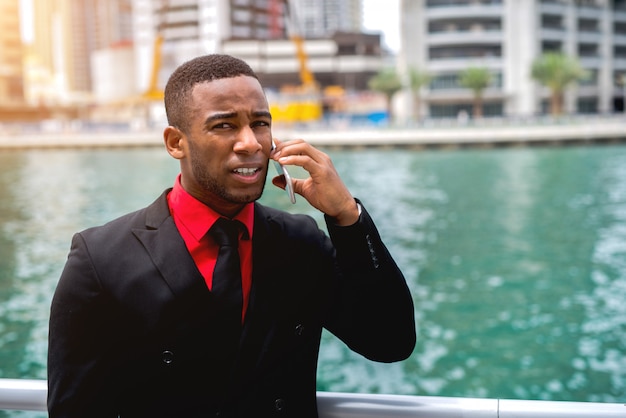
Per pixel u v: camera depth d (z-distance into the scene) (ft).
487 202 91.15
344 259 4.61
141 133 225.97
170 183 121.49
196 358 4.31
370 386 28.14
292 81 345.72
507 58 254.27
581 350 32.76
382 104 297.12
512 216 79.41
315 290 4.66
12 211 92.38
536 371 30.14
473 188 106.32
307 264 4.65
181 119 4.35
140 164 166.40
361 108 297.33
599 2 271.90
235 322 4.32
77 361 4.31
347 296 4.79
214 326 4.29
